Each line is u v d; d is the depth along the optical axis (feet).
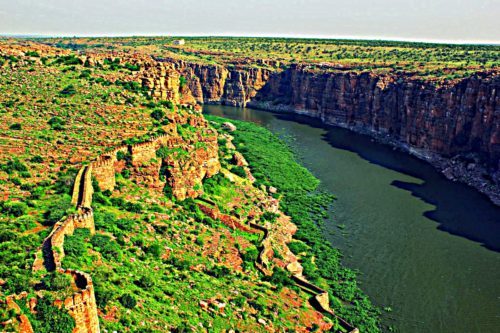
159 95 360.69
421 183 448.65
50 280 138.92
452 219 364.58
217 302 195.31
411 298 262.06
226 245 255.70
